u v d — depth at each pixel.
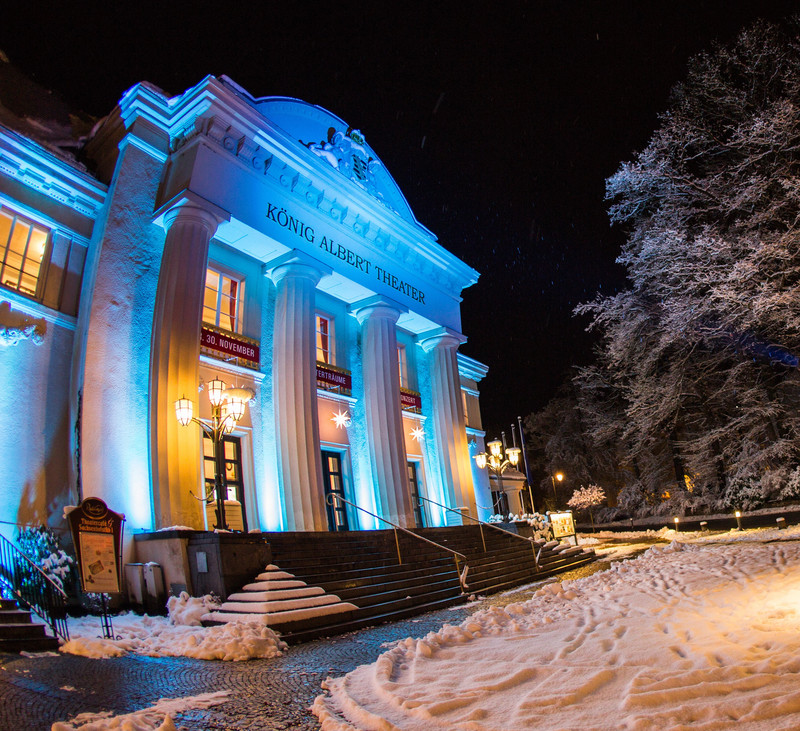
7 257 12.45
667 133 19.50
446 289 24.02
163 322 13.18
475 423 28.61
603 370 31.16
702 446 24.20
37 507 11.48
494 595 13.57
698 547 17.88
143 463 12.73
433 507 21.59
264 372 16.64
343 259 18.58
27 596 8.99
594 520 40.72
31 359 12.20
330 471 18.33
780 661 4.45
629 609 8.05
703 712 3.64
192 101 14.71
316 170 17.45
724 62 18.77
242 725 4.54
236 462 15.44
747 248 17.78
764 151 18.20
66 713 4.74
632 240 22.44
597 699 4.18
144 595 10.34
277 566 10.55
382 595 11.05
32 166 12.89
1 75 14.62
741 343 21.09
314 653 7.47
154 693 5.49
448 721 4.00
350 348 20.25
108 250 13.36
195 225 14.11
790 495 22.36
